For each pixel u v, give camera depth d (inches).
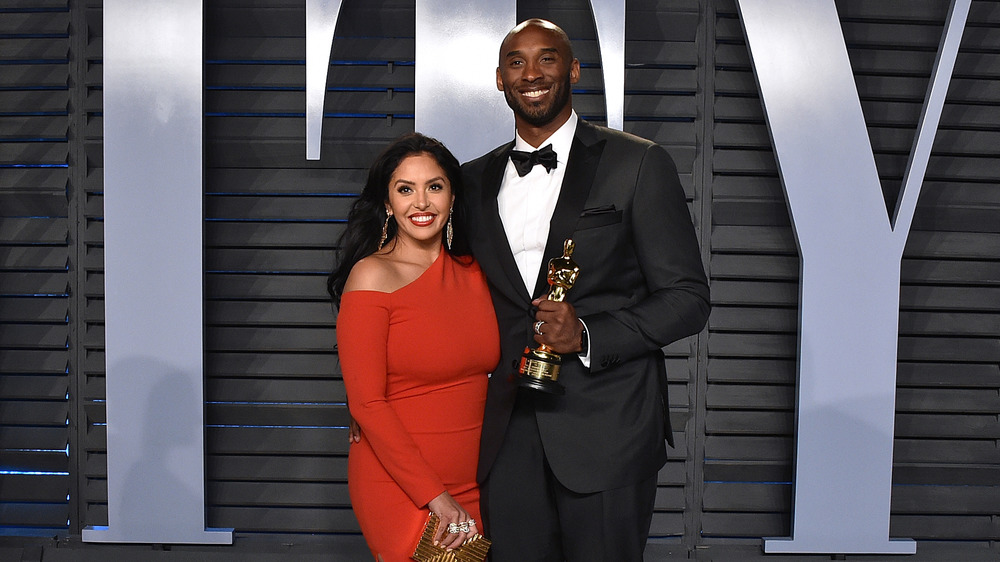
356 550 117.0
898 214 111.1
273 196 117.6
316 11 110.7
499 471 77.9
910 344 118.5
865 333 111.5
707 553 116.7
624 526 73.4
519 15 115.1
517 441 77.4
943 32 112.4
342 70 116.8
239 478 117.7
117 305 111.8
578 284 73.0
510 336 75.7
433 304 73.9
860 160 110.3
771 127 110.5
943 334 118.1
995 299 118.8
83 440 118.8
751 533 117.6
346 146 116.5
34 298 119.0
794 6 110.0
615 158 74.6
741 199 116.3
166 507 113.7
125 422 112.7
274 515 118.4
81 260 118.2
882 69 115.6
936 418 119.0
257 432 117.7
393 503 74.1
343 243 115.9
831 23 109.8
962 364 119.2
